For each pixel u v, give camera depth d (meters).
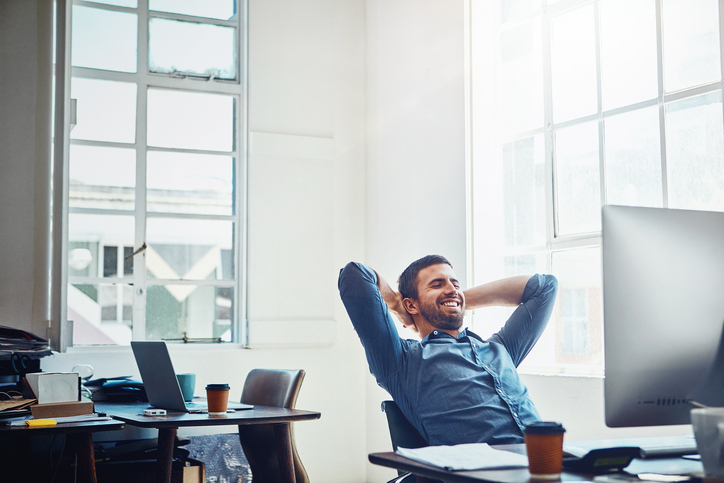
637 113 2.98
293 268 4.37
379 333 2.60
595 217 3.16
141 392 3.26
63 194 3.87
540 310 2.91
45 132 3.87
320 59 4.62
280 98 4.48
